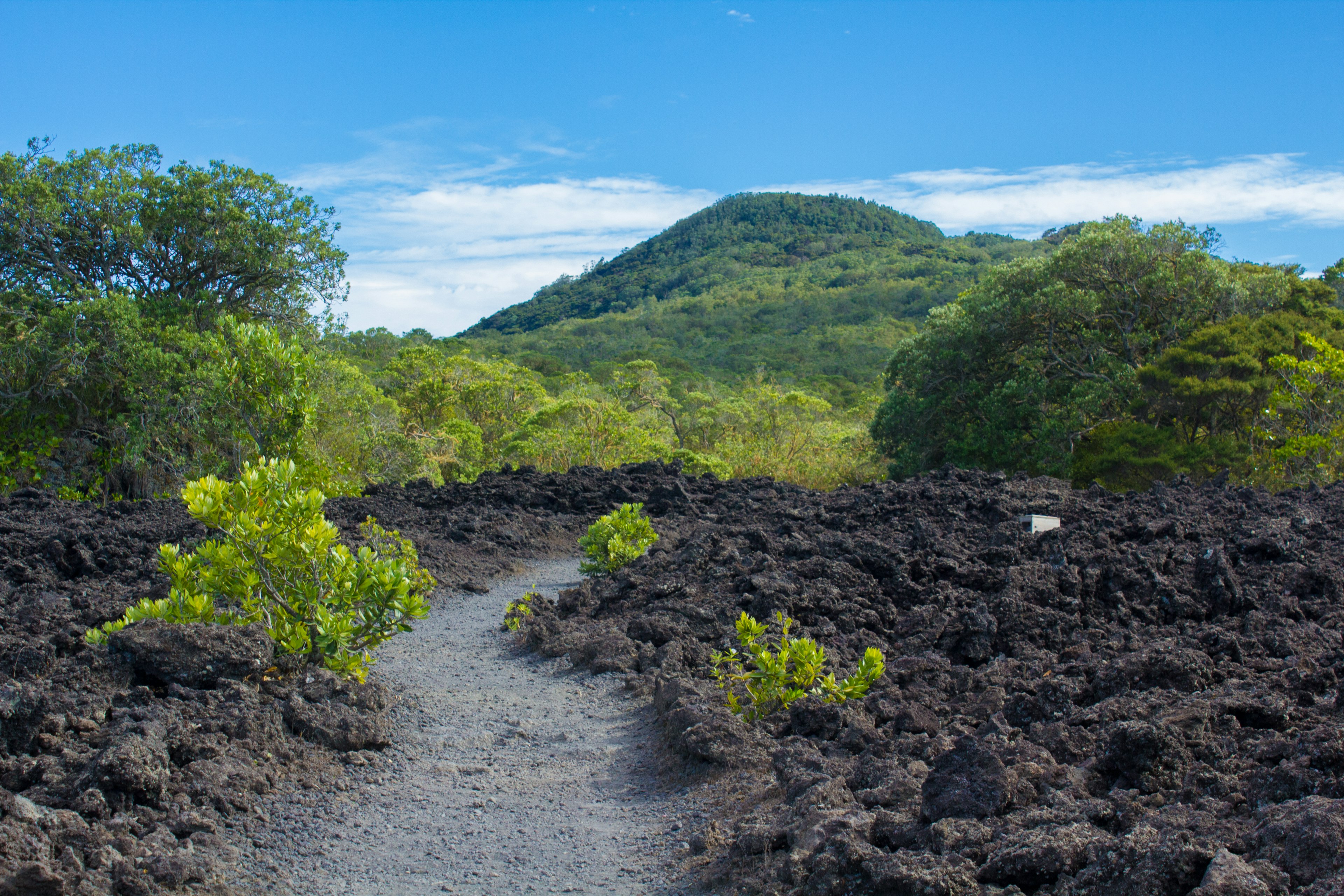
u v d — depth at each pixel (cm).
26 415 2228
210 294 2492
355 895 401
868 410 4603
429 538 1361
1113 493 1390
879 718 572
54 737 478
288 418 1122
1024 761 428
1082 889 310
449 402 3762
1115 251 2917
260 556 672
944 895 321
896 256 19050
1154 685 552
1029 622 745
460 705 697
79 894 357
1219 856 294
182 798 456
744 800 483
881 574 927
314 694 619
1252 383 2425
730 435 3534
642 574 1045
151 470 2241
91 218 2370
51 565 1014
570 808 507
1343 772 364
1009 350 3133
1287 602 769
